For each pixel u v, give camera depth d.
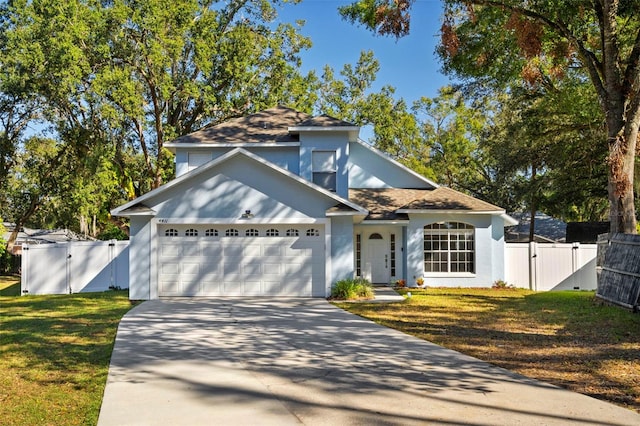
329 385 7.70
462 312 15.30
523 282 24.42
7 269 37.97
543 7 15.63
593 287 24.19
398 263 23.86
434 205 23.00
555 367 8.62
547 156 29.22
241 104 32.19
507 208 43.75
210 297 18.88
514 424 5.96
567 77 20.69
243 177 18.89
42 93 29.50
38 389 7.70
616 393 7.14
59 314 15.80
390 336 11.62
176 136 31.09
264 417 6.29
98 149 29.50
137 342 11.04
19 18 28.92
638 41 15.85
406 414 6.36
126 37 28.64
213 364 9.07
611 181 15.97
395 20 16.50
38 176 36.62
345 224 19.17
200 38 29.78
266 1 32.12
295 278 19.06
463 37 18.78
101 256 23.38
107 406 6.77
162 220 18.67
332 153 22.09
